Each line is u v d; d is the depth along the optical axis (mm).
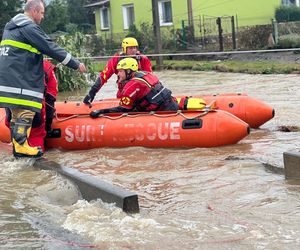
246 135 7246
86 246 4004
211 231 4195
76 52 16484
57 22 32375
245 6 27281
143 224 4367
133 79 7711
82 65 6785
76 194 5332
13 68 6578
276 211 4559
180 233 4180
